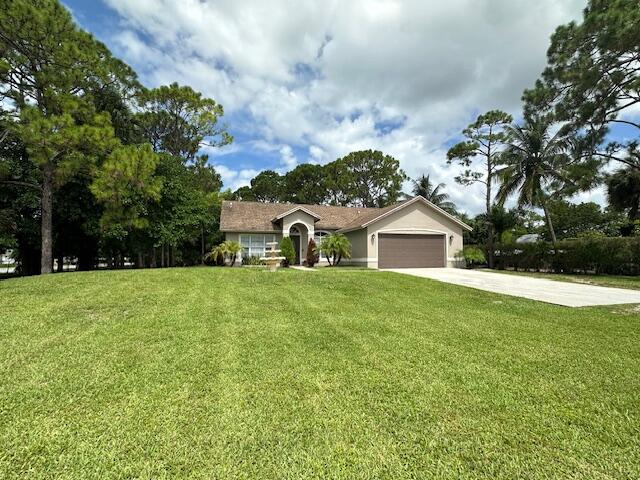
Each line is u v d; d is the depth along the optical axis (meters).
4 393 3.29
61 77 12.73
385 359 4.35
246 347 4.72
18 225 15.96
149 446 2.49
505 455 2.44
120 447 2.48
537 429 2.78
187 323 5.86
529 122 21.38
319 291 9.38
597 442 2.60
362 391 3.43
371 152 41.09
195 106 26.42
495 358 4.43
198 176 28.41
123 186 12.72
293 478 2.19
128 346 4.68
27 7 11.45
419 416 2.96
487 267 24.17
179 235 19.66
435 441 2.61
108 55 15.73
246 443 2.55
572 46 15.80
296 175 43.47
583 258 17.38
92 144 12.05
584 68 15.49
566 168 17.69
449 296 9.41
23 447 2.46
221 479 2.17
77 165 12.77
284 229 20.97
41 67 12.91
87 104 13.16
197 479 2.17
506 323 6.34
